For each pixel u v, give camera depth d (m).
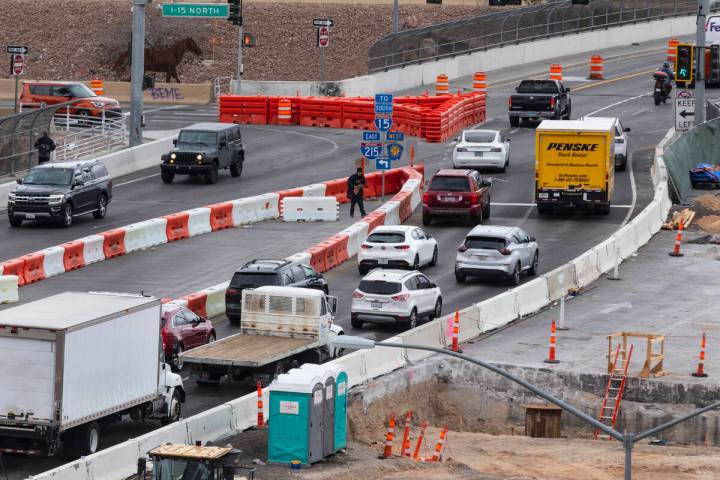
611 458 104.81
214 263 157.25
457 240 173.25
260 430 100.88
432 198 180.12
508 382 119.06
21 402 87.12
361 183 188.38
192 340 115.50
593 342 129.12
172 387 99.88
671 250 170.62
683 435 113.38
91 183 179.00
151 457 78.88
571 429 116.69
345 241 164.38
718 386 114.31
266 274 129.62
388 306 128.50
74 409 88.19
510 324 137.12
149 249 166.00
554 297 146.75
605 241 162.50
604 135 179.88
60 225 174.62
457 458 104.19
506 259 147.62
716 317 139.50
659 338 118.00
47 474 79.00
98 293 99.00
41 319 88.44
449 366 121.38
